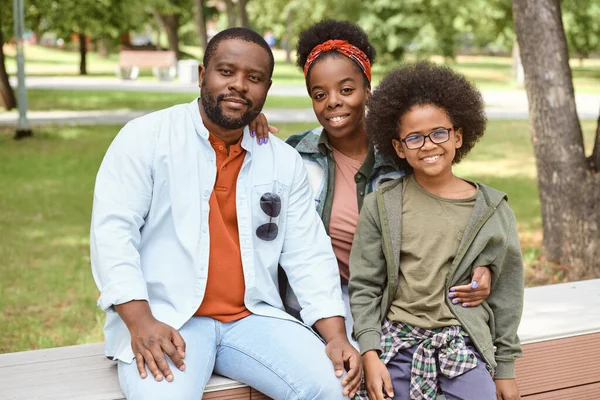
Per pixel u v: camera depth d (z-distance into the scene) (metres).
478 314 2.59
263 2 47.81
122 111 15.81
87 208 7.85
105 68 34.31
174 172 2.57
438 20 26.50
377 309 2.68
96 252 2.45
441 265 2.57
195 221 2.56
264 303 2.71
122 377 2.40
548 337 2.88
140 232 2.60
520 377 2.87
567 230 5.63
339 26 3.06
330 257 2.75
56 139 12.01
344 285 3.06
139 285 2.41
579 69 34.22
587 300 3.32
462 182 2.74
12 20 16.14
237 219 2.64
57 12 17.34
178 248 2.56
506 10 24.05
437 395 2.56
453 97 2.66
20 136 12.04
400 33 26.41
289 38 42.44
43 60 39.34
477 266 2.59
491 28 25.84
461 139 2.79
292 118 14.23
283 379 2.45
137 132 2.58
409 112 2.66
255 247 2.67
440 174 2.68
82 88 21.77
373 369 2.50
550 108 5.59
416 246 2.61
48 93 19.70
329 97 2.92
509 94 21.44
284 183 2.73
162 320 2.50
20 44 11.86
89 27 18.45
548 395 2.92
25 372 2.61
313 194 3.00
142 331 2.36
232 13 32.69
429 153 2.63
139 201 2.53
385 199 2.69
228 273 2.61
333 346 2.51
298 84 25.23
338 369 2.45
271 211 2.67
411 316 2.58
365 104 3.03
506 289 2.65
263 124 2.78
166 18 31.66
